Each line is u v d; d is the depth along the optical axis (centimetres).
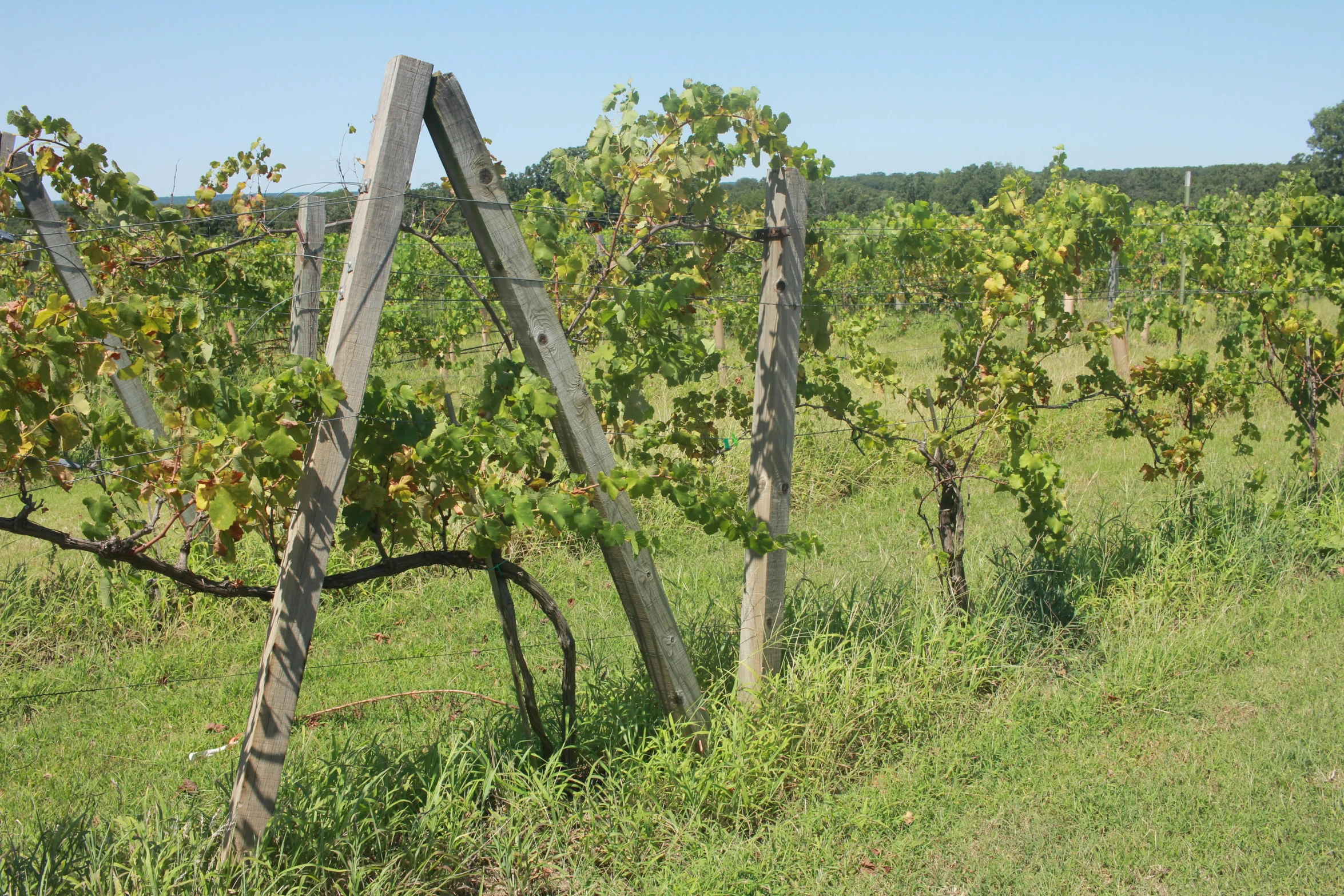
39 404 275
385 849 346
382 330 1197
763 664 457
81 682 564
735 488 848
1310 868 354
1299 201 747
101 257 441
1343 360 748
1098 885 354
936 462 558
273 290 821
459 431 329
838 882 364
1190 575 626
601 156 408
